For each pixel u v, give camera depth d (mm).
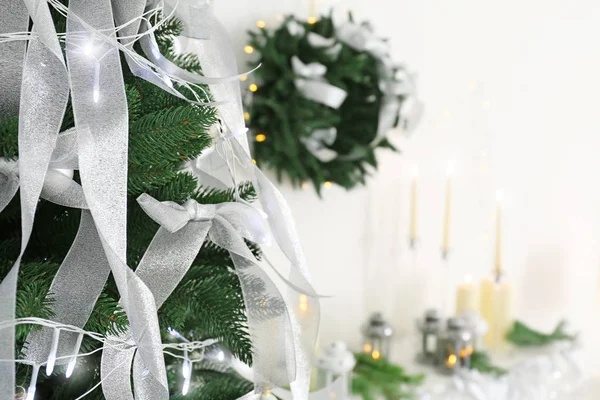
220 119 1618
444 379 2658
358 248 2828
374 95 2576
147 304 1130
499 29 3068
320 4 2645
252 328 1524
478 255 3156
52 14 1403
